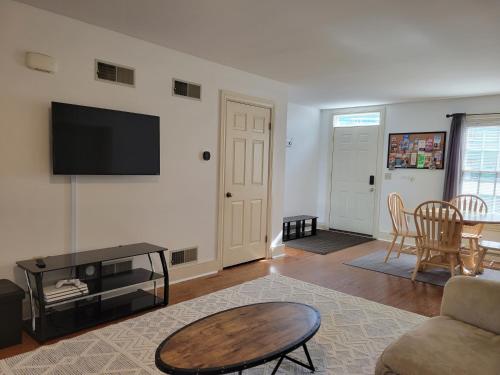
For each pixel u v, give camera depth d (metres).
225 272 4.23
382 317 3.07
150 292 3.49
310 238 6.27
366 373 2.23
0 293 2.40
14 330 2.46
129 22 2.92
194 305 3.23
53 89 2.82
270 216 4.88
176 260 3.83
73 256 2.89
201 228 4.04
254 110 4.52
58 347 2.45
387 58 3.64
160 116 3.53
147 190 3.49
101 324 2.80
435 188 5.73
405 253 5.34
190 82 3.76
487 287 1.96
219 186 4.17
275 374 2.19
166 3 2.55
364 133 6.52
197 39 3.27
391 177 6.20
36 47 2.71
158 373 2.18
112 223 3.25
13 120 2.64
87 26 2.97
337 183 6.93
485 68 3.90
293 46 3.37
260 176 4.71
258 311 2.21
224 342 1.82
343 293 3.63
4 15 2.56
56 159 2.80
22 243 2.74
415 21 2.72
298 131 6.58
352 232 6.76
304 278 4.09
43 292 2.56
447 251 3.90
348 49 3.40
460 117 5.34
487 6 2.44
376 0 2.40
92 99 3.04
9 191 2.66
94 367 2.23
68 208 2.96
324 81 4.68
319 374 2.21
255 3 2.50
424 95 5.35
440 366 1.55
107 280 3.08
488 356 1.61
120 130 3.17
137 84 3.33
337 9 2.55
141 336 2.63
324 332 2.78
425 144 5.82
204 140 3.96
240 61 3.91
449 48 3.29
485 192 5.30
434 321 1.97
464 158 5.46
